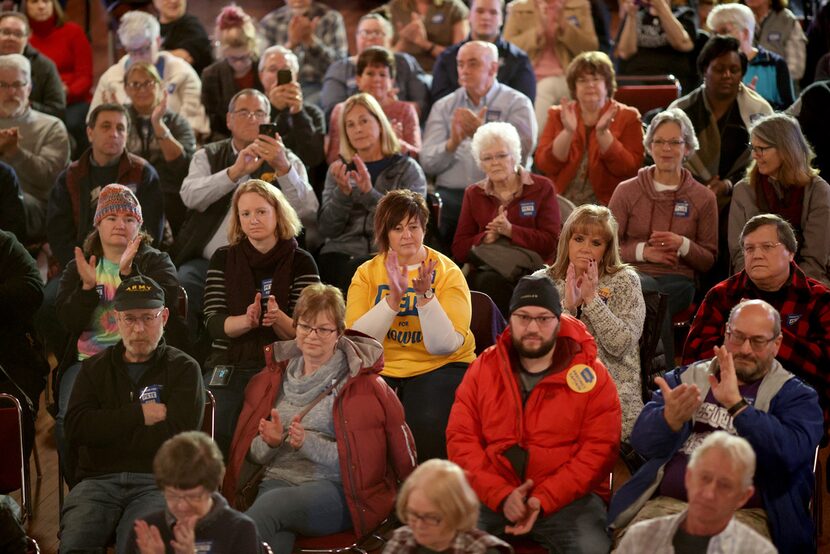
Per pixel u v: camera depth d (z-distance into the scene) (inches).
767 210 336.5
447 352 279.3
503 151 339.3
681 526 205.9
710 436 202.7
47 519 294.2
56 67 504.7
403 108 417.7
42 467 318.3
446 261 290.5
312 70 498.0
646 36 470.0
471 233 347.6
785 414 234.2
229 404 282.0
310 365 260.7
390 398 256.1
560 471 238.7
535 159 389.7
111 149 353.1
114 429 251.6
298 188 349.7
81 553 241.8
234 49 446.3
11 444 255.6
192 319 339.9
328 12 519.8
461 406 249.9
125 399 258.1
